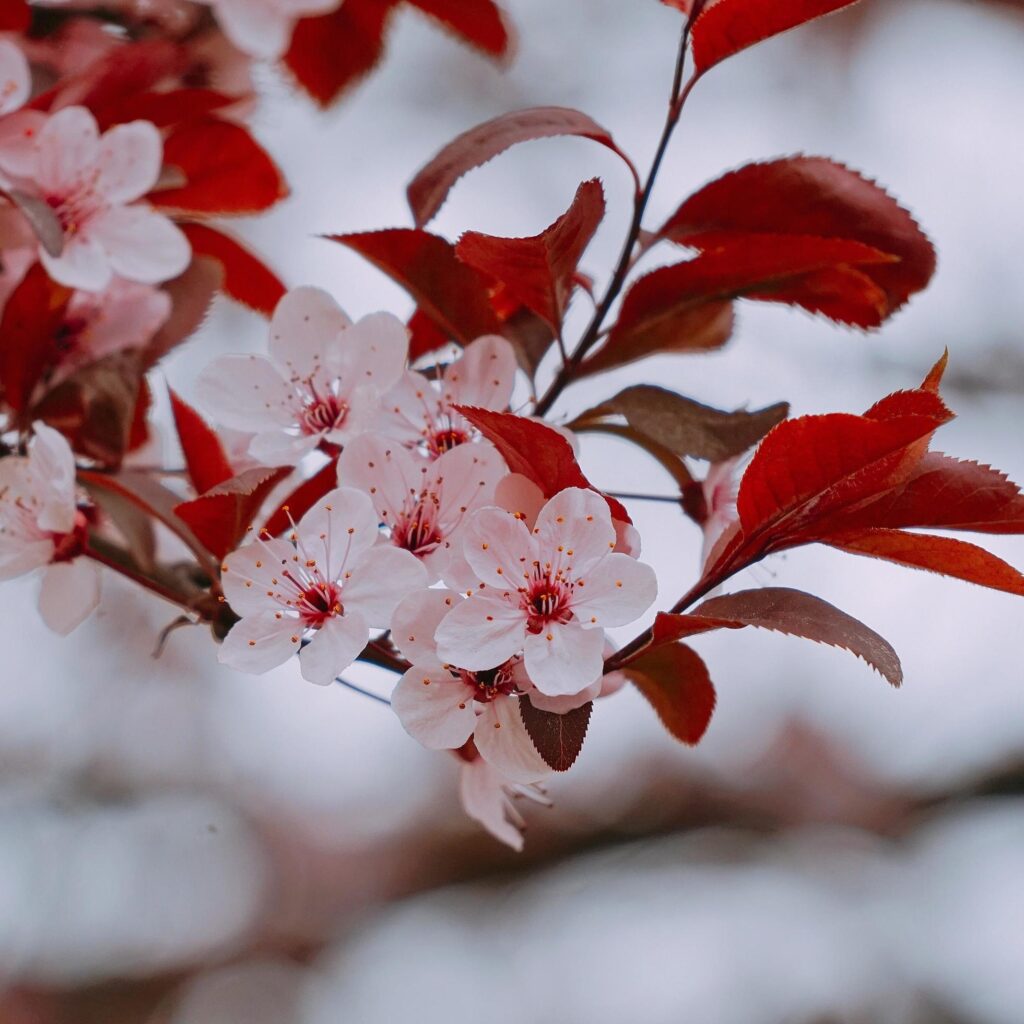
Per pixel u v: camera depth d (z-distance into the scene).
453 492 0.66
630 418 0.68
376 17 0.77
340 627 0.65
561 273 0.68
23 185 0.70
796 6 0.68
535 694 0.65
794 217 0.70
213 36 0.74
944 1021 1.29
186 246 0.71
